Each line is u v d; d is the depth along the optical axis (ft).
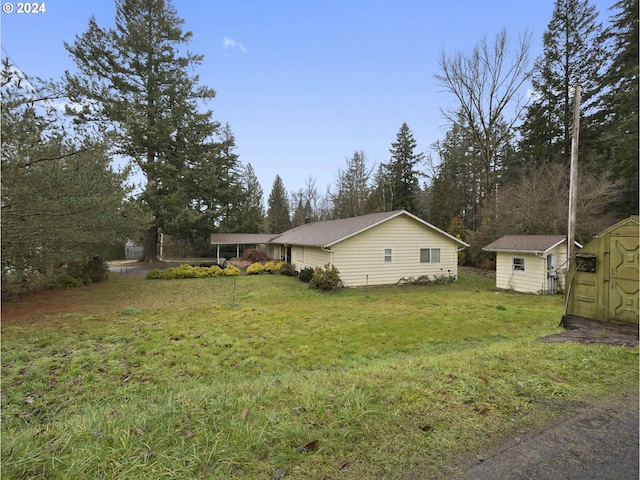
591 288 18.44
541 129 74.02
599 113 66.59
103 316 27.30
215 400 8.45
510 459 6.11
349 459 6.04
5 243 25.12
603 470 5.81
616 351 12.31
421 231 52.08
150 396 12.03
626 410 8.00
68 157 25.27
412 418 7.43
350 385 9.30
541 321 25.16
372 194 119.03
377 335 21.43
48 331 22.12
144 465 5.79
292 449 6.31
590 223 48.78
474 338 20.76
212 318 26.45
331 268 44.57
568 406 8.16
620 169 52.60
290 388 9.37
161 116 82.23
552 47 73.00
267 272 64.90
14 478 5.46
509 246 44.04
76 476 5.50
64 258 29.99
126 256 119.24
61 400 11.91
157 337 20.57
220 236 90.79
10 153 21.59
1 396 12.10
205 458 6.00
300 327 23.47
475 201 108.17
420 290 44.80
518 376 9.89
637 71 53.98
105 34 73.00
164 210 82.43
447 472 5.74
